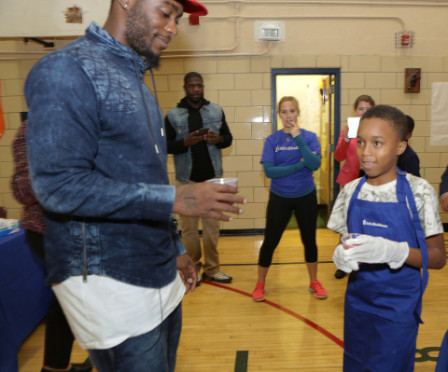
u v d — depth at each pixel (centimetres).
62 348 169
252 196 489
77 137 73
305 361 203
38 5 307
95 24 87
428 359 201
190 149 312
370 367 121
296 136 256
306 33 469
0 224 207
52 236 85
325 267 359
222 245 449
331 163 514
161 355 94
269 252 282
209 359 207
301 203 273
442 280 315
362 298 127
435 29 472
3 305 181
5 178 467
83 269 83
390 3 465
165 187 79
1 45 444
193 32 465
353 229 131
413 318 120
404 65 476
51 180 70
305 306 273
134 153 85
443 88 479
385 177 126
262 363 202
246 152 484
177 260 119
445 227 488
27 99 76
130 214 77
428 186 120
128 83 85
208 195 80
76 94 74
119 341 85
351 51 473
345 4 464
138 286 86
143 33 88
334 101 485
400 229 121
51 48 445
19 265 204
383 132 118
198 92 314
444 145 485
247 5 462
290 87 666
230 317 258
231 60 471
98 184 74
